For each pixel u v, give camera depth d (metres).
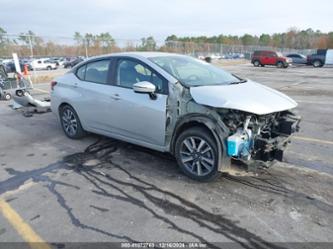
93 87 4.89
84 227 2.94
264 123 3.71
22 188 3.74
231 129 3.52
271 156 3.67
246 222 2.98
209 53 42.38
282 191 3.57
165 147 4.10
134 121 4.30
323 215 3.08
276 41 94.50
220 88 3.87
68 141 5.51
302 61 33.28
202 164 3.78
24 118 7.36
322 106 8.68
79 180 3.94
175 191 3.60
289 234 2.79
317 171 4.11
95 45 27.05
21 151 5.05
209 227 2.91
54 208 3.28
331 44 71.56
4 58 27.41
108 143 5.32
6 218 3.11
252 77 18.69
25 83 9.04
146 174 4.07
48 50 32.22
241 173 4.04
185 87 3.81
